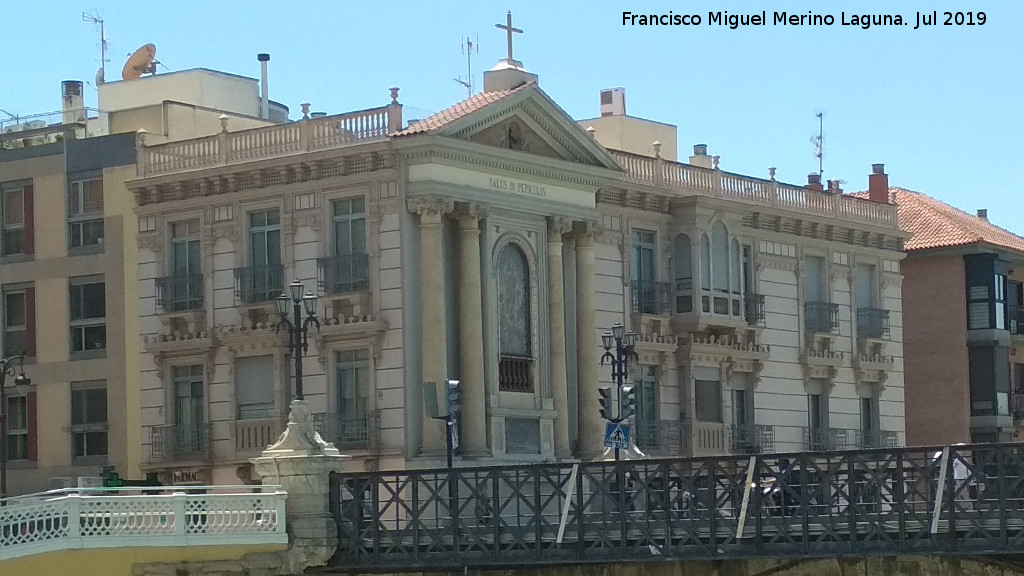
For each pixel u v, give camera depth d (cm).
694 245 6400
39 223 6244
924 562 4572
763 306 6738
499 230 5716
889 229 7394
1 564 4188
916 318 8056
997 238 8138
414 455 5484
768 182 6831
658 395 6338
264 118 6762
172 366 5944
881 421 7331
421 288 5522
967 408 7912
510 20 5944
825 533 3894
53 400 6175
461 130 5581
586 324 5997
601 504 4584
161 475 5906
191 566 4488
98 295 6125
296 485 4538
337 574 4575
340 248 5659
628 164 6288
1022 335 8138
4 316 6291
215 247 5875
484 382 5597
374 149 5544
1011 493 3850
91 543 4316
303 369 5675
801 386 6938
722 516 4012
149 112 6378
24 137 6369
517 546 4303
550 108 5853
